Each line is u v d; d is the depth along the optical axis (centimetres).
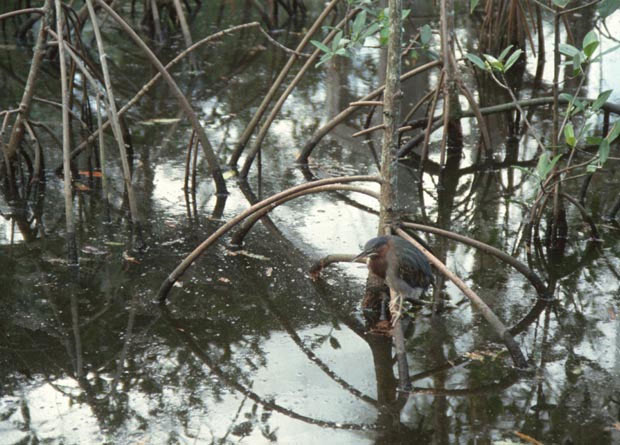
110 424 500
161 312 638
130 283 679
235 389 541
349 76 1273
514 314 636
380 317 639
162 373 559
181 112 1104
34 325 615
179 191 877
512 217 827
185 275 696
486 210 846
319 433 493
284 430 495
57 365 566
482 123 953
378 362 576
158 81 1230
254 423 502
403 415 512
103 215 814
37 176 879
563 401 526
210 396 532
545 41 1440
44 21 843
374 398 532
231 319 631
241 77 1264
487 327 621
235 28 873
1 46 1396
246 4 1711
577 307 648
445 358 578
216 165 863
